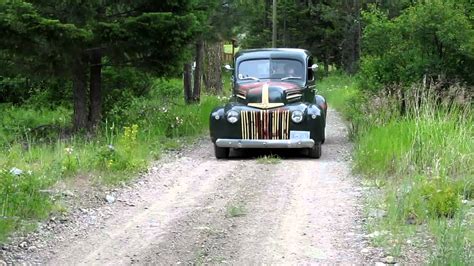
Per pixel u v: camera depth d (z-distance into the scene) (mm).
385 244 6234
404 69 14078
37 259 6098
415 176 8461
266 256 6102
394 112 12359
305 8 42875
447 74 13641
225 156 11766
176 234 6887
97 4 12656
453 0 13859
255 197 8539
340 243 6449
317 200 8312
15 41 12000
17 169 8797
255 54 12914
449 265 5406
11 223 6809
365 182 9156
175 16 12664
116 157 10023
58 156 10305
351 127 14445
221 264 5898
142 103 17609
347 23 40031
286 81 12398
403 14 14625
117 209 7980
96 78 14023
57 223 7234
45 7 12516
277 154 12219
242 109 11508
